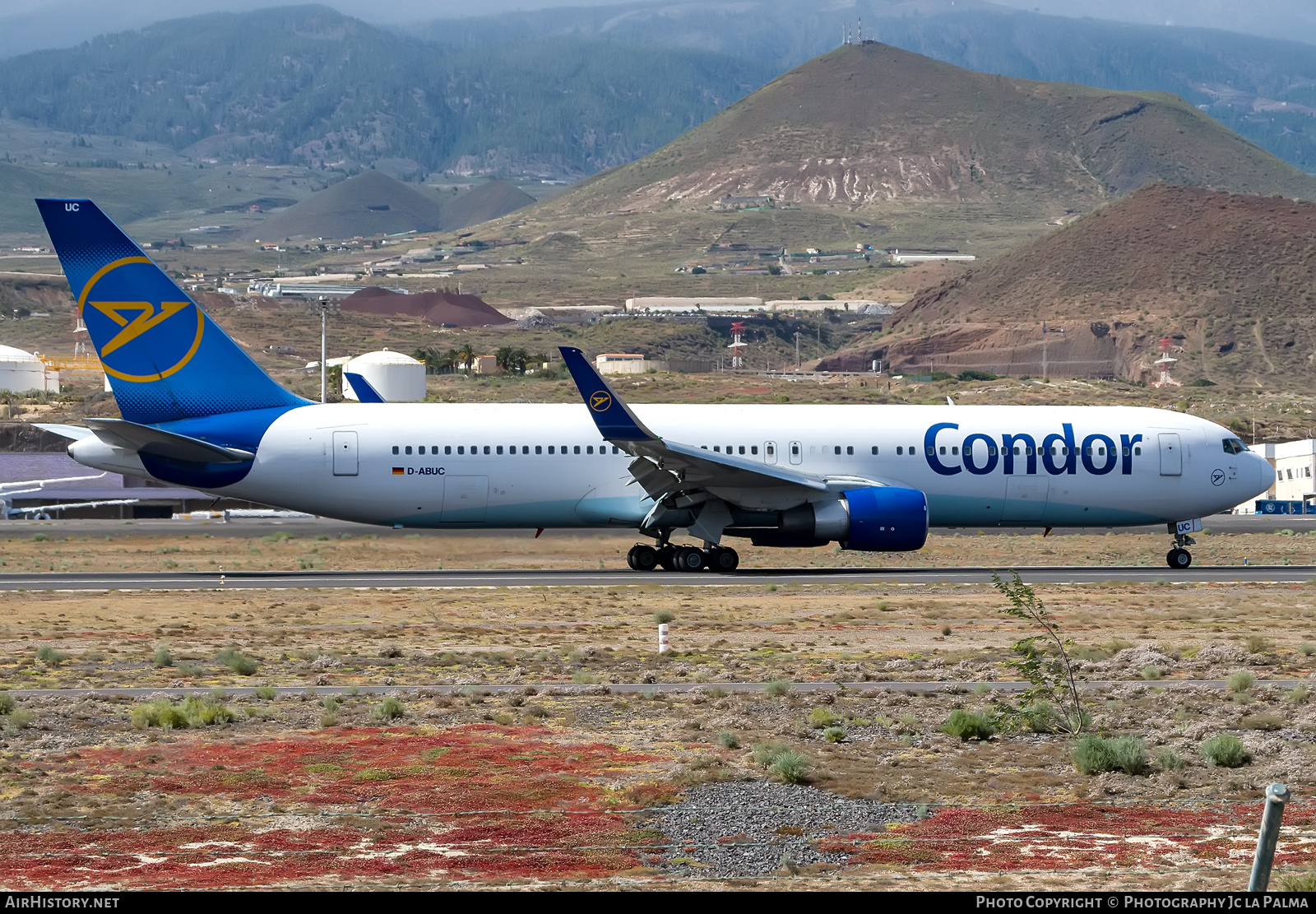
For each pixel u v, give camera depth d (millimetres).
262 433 125688
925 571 135250
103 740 54031
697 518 129000
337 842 39562
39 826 41219
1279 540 195250
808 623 92875
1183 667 73375
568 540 156375
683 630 89188
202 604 104188
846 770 49156
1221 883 35469
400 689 66500
